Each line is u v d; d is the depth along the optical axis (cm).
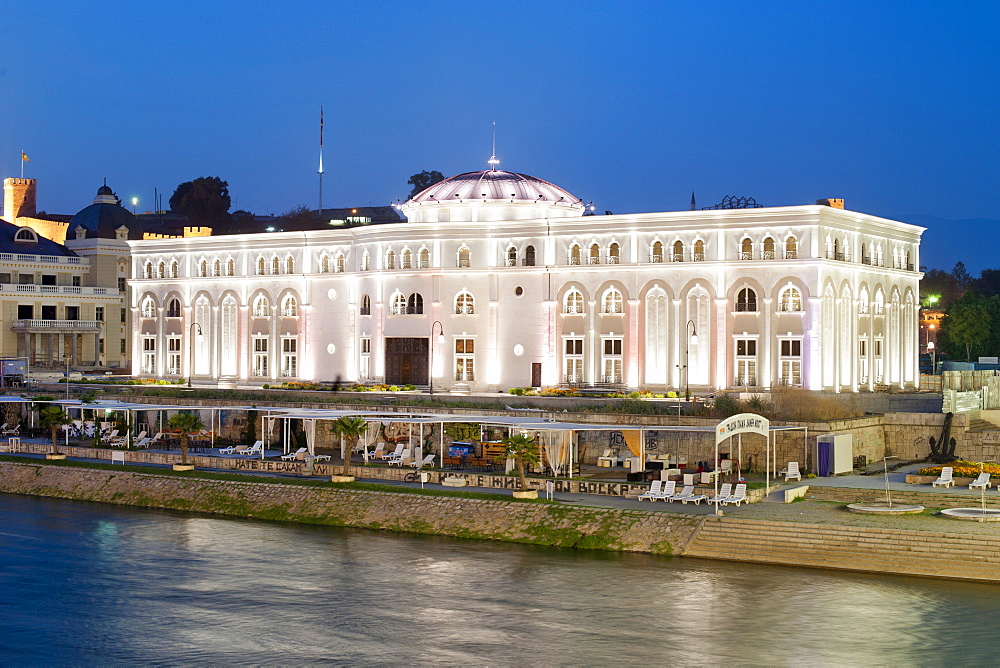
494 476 8862
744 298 12006
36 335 16950
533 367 13062
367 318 13875
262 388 13812
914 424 9838
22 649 5922
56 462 10650
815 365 11650
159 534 8300
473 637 5941
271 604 6562
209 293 15312
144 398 12744
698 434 9588
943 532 6962
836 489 8256
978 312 18212
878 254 13050
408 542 7931
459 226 13312
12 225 17775
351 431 9256
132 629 6197
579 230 12850
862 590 6525
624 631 5953
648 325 12488
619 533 7619
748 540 7281
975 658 5503
